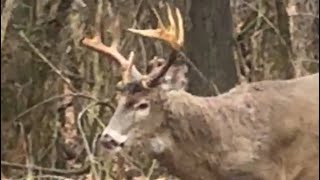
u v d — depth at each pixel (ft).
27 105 42.63
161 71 31.17
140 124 31.14
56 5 42.27
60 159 42.60
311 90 31.58
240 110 31.45
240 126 31.32
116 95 40.75
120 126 31.17
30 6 42.29
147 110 31.12
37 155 42.50
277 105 31.37
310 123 31.22
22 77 42.55
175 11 32.22
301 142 31.27
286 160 31.35
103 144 31.24
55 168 42.06
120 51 40.93
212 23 37.37
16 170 41.24
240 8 45.52
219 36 37.50
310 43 47.93
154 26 41.04
